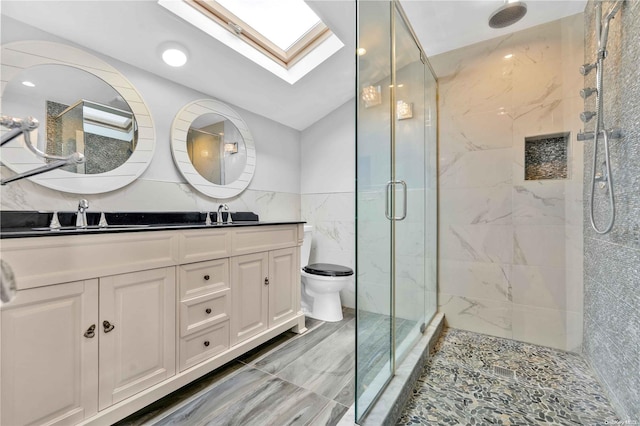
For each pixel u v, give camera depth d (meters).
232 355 1.61
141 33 1.51
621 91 1.25
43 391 0.95
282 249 2.01
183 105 1.95
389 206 1.48
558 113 1.85
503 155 2.01
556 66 1.85
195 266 1.45
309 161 2.92
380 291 1.37
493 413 1.29
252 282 1.77
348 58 2.10
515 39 1.97
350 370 1.61
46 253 0.97
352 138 2.65
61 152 1.40
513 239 1.98
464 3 1.75
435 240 2.21
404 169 1.67
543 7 1.76
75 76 1.46
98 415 1.08
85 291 1.06
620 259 1.26
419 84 1.90
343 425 1.16
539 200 1.90
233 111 2.28
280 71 2.12
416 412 1.30
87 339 1.06
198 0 1.54
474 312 2.11
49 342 0.97
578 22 1.78
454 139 2.18
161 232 1.30
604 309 1.43
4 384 0.88
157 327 1.28
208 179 2.08
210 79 1.97
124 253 1.17
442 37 2.04
